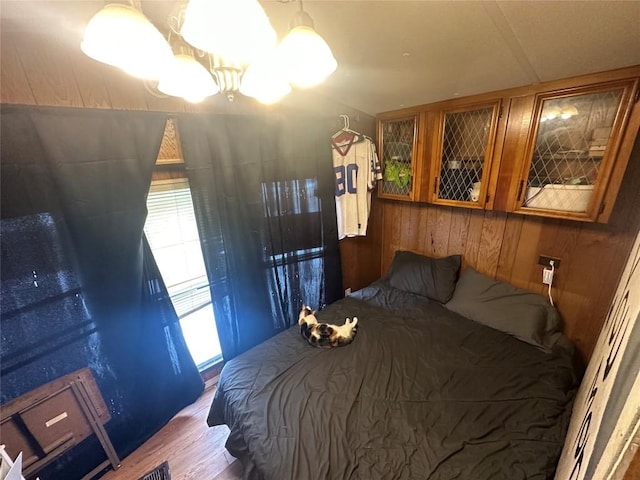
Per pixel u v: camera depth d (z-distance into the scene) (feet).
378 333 6.14
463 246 7.66
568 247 5.82
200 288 6.51
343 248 8.90
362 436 3.95
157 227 5.62
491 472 3.44
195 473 5.21
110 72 4.25
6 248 3.81
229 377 5.10
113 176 4.50
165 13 3.22
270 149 6.53
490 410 4.26
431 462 3.59
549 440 3.78
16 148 3.70
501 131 5.60
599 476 1.18
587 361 5.95
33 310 4.11
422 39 3.79
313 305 8.25
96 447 5.14
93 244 4.49
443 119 6.44
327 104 7.06
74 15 3.30
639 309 1.63
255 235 6.66
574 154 4.88
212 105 5.44
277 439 3.93
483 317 6.37
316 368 5.17
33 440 4.14
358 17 3.33
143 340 5.46
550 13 3.05
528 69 4.45
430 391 4.65
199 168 5.50
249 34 1.61
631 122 4.19
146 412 5.72
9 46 3.49
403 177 7.73
